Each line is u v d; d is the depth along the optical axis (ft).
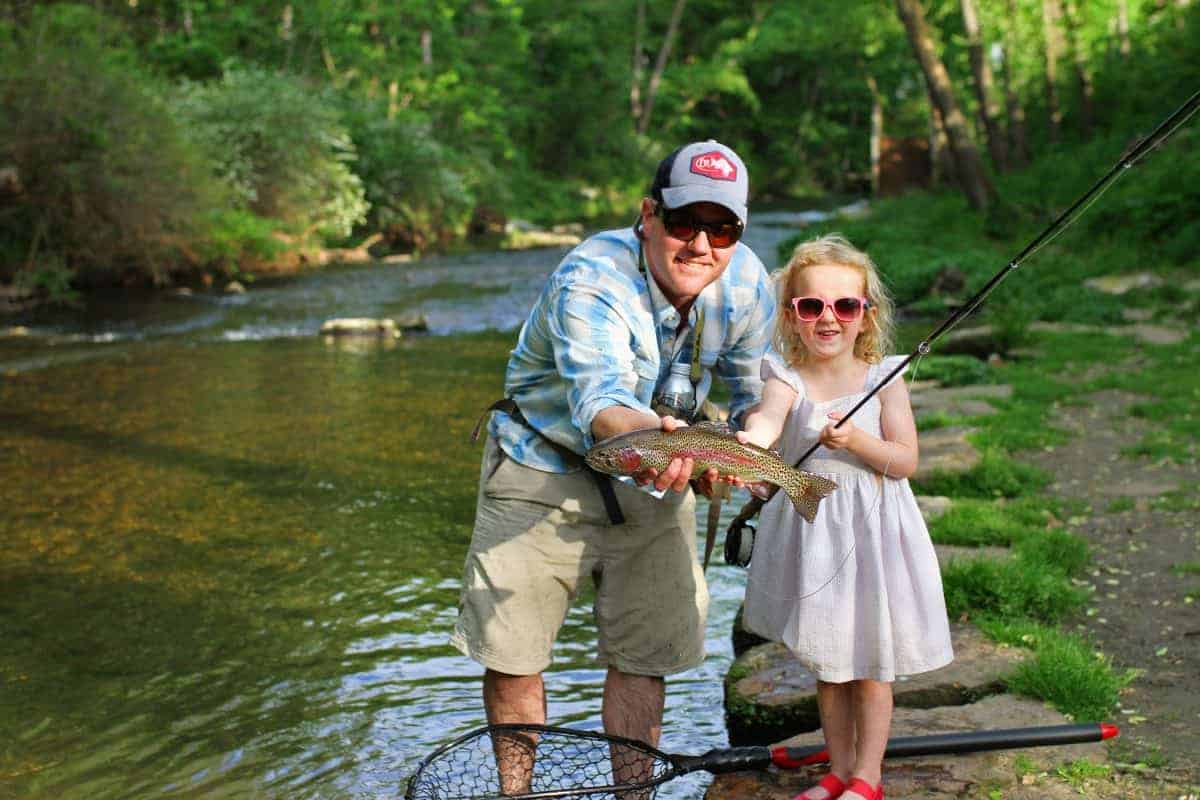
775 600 10.59
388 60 112.06
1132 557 17.84
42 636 16.75
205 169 67.72
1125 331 40.52
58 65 61.31
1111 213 59.36
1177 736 11.89
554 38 145.38
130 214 61.57
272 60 106.63
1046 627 14.67
